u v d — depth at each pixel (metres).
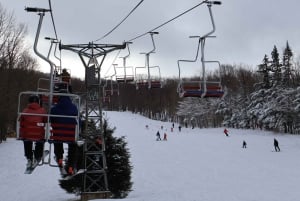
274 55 95.06
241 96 110.19
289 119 83.56
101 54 21.47
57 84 12.09
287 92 83.62
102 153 20.42
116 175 21.30
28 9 10.20
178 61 13.99
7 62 51.16
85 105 21.36
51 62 10.30
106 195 20.17
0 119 51.84
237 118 107.56
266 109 84.62
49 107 10.04
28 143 10.11
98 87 21.70
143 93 141.12
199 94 14.10
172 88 114.19
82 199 19.91
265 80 95.81
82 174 20.80
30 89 58.94
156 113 143.88
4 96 48.84
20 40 58.59
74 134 10.05
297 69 96.69
